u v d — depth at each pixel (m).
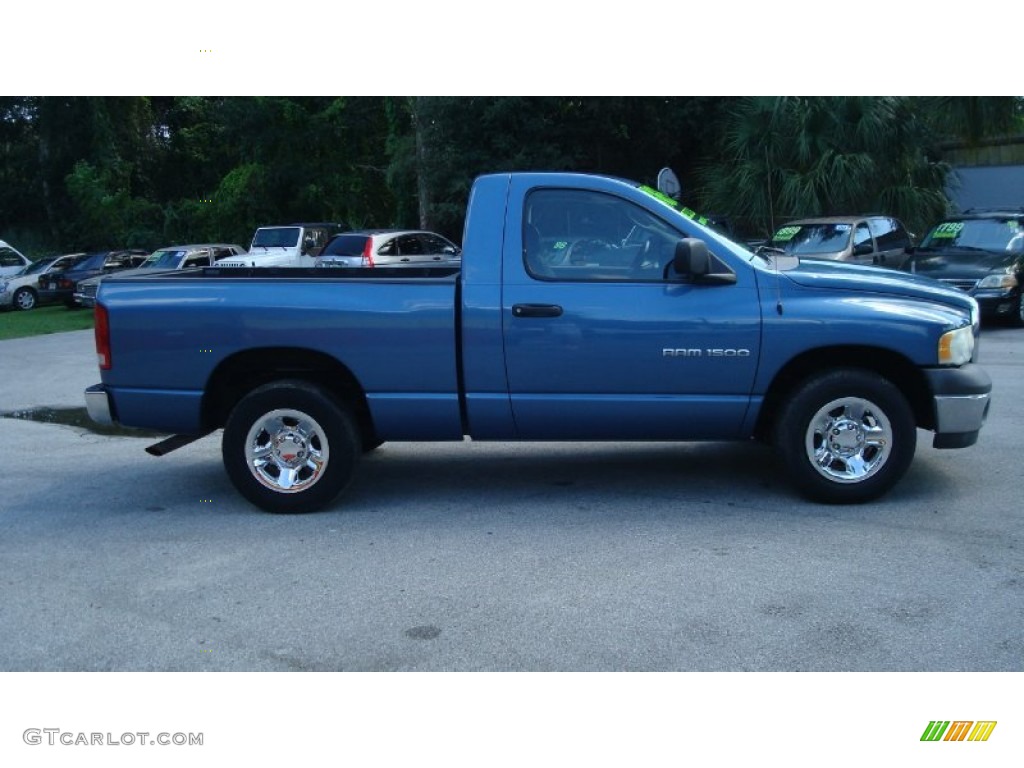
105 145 35.72
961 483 6.48
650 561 5.22
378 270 7.03
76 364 14.48
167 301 6.08
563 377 5.90
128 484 7.16
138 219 35.44
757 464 7.14
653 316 5.82
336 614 4.66
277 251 21.97
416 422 6.07
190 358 6.07
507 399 5.95
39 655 4.31
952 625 4.36
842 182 20.16
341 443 6.15
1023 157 23.45
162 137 38.66
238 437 6.17
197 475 7.39
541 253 5.94
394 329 5.95
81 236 36.50
